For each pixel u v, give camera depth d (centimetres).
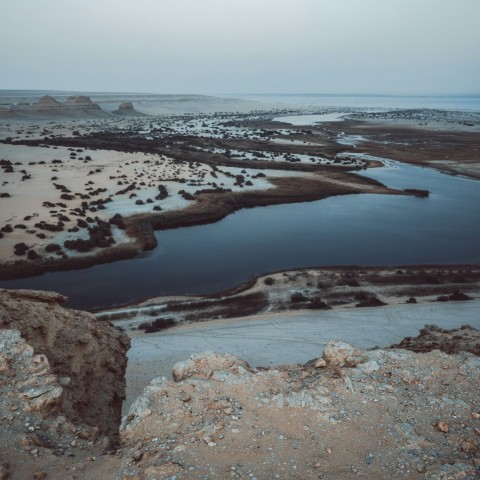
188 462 800
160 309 2936
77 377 1234
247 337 2469
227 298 3145
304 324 2650
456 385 1055
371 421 928
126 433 901
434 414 957
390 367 1116
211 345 2356
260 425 907
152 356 2209
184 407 955
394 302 3078
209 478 767
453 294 3178
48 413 958
